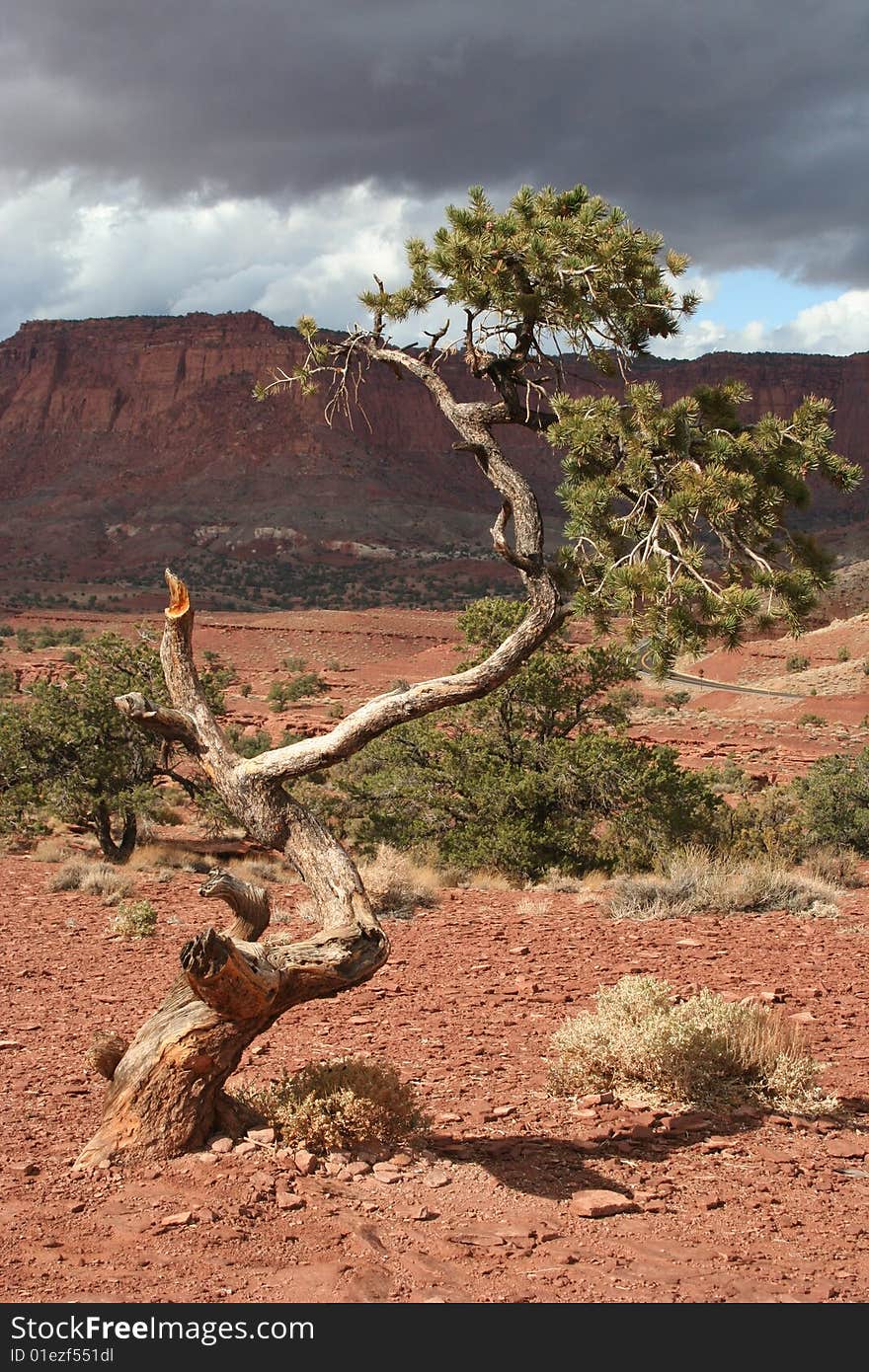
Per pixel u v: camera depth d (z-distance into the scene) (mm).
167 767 23984
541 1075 7613
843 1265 4730
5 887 17078
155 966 11172
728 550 5902
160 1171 5258
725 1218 5234
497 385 6320
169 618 5898
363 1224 4871
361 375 6500
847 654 96625
